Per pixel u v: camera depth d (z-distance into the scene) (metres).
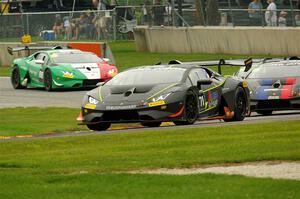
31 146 39.06
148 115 44.84
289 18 99.19
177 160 32.47
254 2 102.56
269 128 42.00
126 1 138.62
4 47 111.50
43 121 56.09
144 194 26.36
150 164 31.77
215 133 40.69
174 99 45.19
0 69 107.19
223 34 105.94
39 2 129.38
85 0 129.50
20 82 83.12
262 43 101.56
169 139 39.06
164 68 47.91
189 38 110.19
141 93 45.72
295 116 52.44
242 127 42.75
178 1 112.19
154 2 115.88
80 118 46.72
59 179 28.98
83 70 79.25
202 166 31.30
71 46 97.69
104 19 124.31
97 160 33.19
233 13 105.31
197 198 25.61
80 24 123.00
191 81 46.97
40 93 78.00
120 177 28.98
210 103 47.91
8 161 33.75
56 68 79.31
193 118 46.41
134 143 38.25
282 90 55.12
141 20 118.19
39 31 122.62
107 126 47.44
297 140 36.78
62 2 128.75
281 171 29.92
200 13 109.50
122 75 47.94
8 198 26.30
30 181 28.89
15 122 55.75
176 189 26.91
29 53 101.44
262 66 58.25
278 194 25.88
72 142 39.66
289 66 57.75
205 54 107.06
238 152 33.84
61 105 67.19
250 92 55.78
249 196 25.69
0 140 42.88
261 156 32.56
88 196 26.33
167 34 112.94
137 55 110.06
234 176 28.75
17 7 130.50
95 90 47.31
